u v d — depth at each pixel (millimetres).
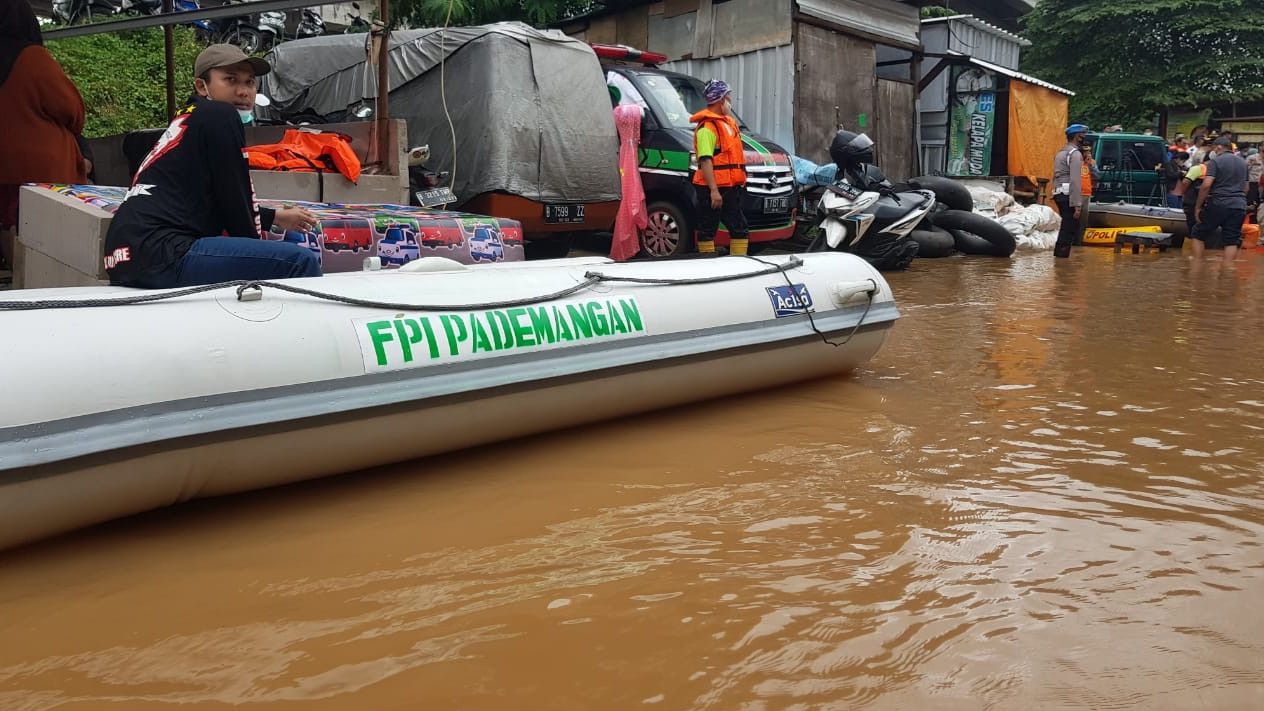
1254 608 2348
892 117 14461
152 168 3246
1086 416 4125
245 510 2936
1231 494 3172
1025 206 15617
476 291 3428
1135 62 25875
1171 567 2584
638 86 8938
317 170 5703
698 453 3549
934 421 4020
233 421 2691
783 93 12289
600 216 8188
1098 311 7129
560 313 3557
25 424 2363
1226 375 4945
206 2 12414
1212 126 25797
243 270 3195
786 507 2988
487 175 7395
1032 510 2992
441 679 1969
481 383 3227
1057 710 1896
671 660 2059
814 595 2375
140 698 1896
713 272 4254
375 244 4758
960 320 6641
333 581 2441
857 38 13422
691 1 13055
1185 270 10438
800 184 10750
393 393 3020
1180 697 1952
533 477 3262
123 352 2570
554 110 7688
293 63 8820
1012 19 29531
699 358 3973
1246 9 24906
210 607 2295
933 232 11242
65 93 5273
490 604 2312
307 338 2904
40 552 2613
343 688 1933
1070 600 2375
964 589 2424
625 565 2545
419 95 7824
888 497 3092
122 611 2275
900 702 1915
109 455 2492
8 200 5238
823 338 4492
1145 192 17500
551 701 1895
